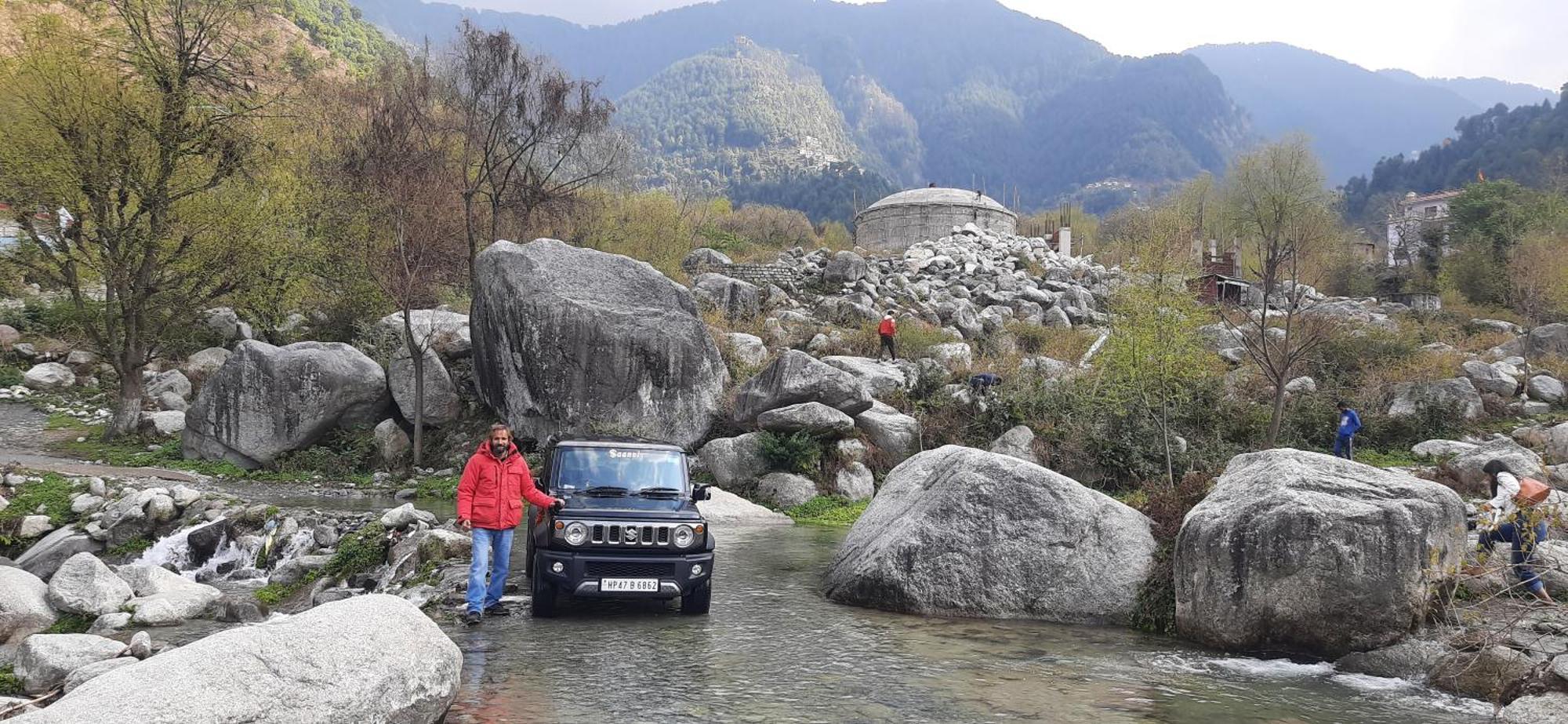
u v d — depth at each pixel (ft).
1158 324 61.67
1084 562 33.37
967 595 33.24
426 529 41.16
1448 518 28.68
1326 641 27.68
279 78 88.84
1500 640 25.89
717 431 76.33
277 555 44.70
